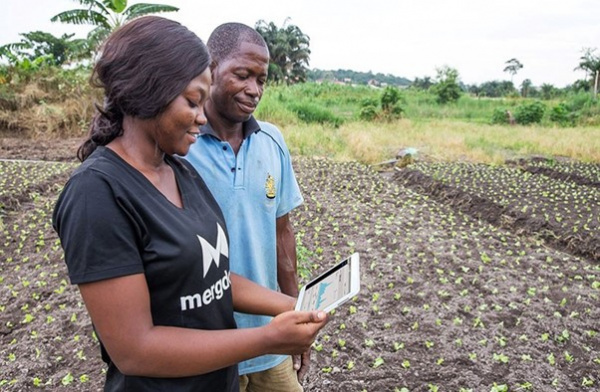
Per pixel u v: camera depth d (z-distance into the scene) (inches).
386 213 351.9
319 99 1141.7
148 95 53.0
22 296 217.5
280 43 1975.9
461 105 1366.9
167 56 52.8
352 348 173.6
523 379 157.2
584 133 822.5
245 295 76.5
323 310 61.6
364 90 1371.8
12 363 167.5
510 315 199.5
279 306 76.6
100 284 51.3
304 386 152.9
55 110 697.0
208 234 60.9
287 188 96.3
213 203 68.2
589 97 1216.8
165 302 56.7
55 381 157.2
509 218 350.6
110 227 51.4
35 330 187.6
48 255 265.0
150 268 54.9
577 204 379.2
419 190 457.7
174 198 60.5
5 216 337.1
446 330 187.2
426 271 243.1
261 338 58.4
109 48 54.8
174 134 55.7
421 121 1011.3
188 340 55.7
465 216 356.8
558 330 188.4
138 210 53.9
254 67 80.4
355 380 155.9
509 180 464.1
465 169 518.9
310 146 631.2
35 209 349.7
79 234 50.8
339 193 410.3
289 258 101.6
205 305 60.0
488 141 717.9
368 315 197.8
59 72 765.9
